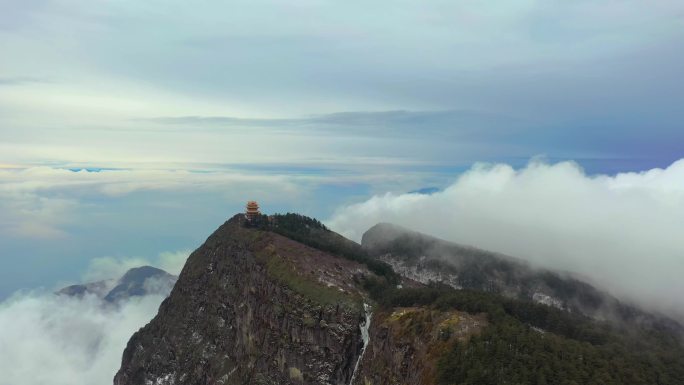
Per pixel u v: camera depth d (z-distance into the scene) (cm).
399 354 19475
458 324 18825
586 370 16425
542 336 18150
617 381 16100
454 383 16212
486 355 16725
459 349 17288
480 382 15862
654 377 17075
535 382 15762
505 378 15812
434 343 18325
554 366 16362
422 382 17288
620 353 18250
